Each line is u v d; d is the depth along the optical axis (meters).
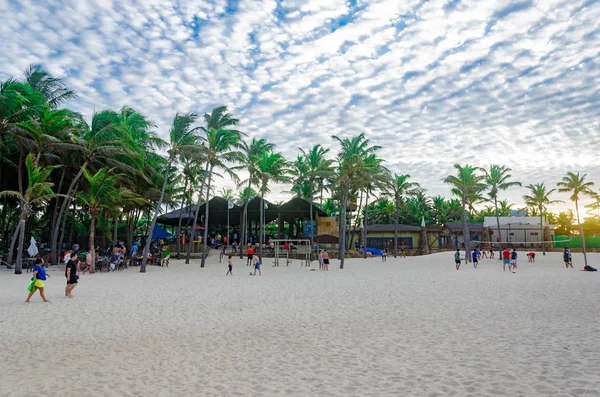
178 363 6.27
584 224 56.72
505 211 76.12
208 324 9.15
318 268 27.59
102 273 21.78
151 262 28.33
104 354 6.74
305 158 39.84
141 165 27.80
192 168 32.66
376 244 51.66
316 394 4.93
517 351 6.64
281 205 41.50
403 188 45.03
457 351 6.75
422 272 24.16
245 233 39.56
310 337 7.93
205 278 19.72
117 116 26.89
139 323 9.20
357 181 32.72
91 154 24.31
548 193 53.38
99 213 24.98
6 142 24.38
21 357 6.53
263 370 5.91
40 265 12.05
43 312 10.34
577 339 7.35
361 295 13.75
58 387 5.19
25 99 21.89
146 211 37.91
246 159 31.64
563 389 4.90
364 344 7.35
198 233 43.22
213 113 30.56
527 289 14.94
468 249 36.06
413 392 4.93
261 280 18.92
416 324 9.02
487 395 4.78
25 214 20.58
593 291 14.11
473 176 37.16
